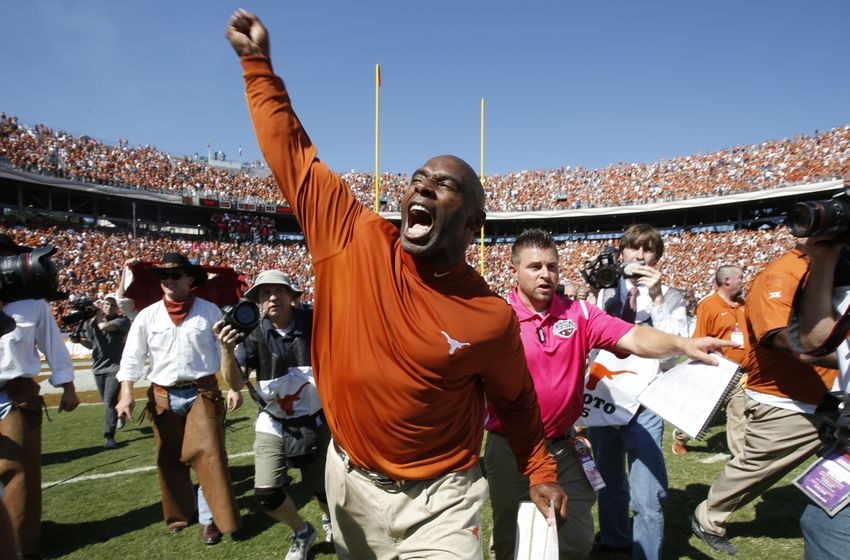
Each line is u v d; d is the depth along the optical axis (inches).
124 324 245.6
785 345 88.7
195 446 139.3
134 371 147.9
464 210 57.2
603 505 132.6
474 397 66.9
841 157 1155.9
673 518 148.9
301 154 66.2
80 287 869.8
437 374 58.9
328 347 64.9
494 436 102.3
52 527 152.8
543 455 75.0
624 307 130.9
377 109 706.2
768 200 1235.2
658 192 1393.9
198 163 1393.9
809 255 68.2
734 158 1348.4
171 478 150.3
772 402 117.0
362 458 64.7
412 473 63.4
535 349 96.9
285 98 67.3
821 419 71.4
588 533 98.3
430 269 59.3
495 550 104.7
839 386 71.7
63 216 1142.3
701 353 82.4
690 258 1202.0
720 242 1211.9
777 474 119.0
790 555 126.4
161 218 1337.4
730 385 87.3
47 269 85.5
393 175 1621.6
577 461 98.7
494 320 60.4
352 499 68.8
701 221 1414.9
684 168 1414.9
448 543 62.7
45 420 303.1
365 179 1584.6
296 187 65.5
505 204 1534.2
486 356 61.2
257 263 1234.0
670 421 89.8
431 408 60.5
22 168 1035.9
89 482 192.7
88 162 1167.6
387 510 65.4
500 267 1366.9
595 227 1545.3
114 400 243.0
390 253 61.4
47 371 491.8
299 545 128.9
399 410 60.0
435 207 55.8
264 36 66.4
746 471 121.2
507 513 101.9
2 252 126.5
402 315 58.6
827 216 59.9
